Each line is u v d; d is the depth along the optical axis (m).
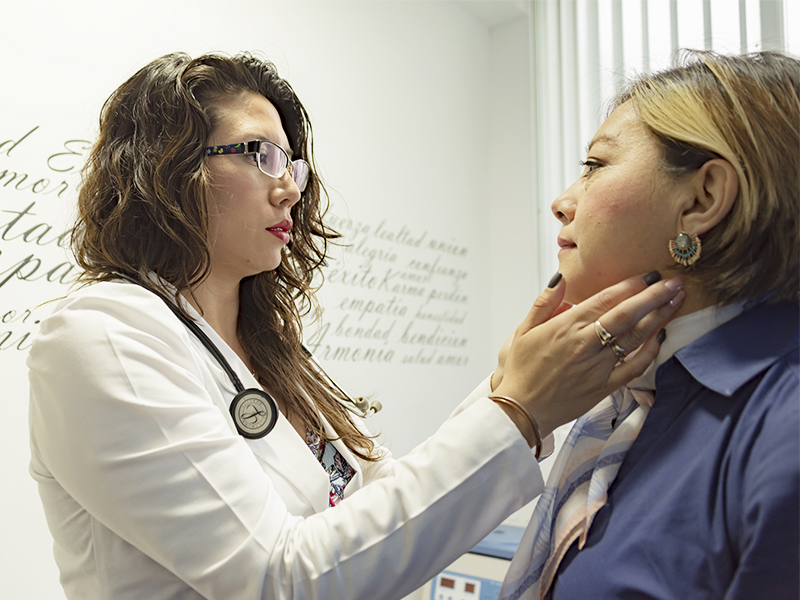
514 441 0.70
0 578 1.35
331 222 2.23
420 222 2.62
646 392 0.75
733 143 0.62
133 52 1.72
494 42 3.10
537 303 0.75
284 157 0.99
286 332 1.16
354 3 2.42
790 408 0.55
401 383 2.46
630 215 0.67
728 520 0.56
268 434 0.89
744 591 0.53
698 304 0.67
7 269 1.44
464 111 2.91
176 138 0.91
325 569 0.69
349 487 1.03
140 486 0.70
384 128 2.50
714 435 0.60
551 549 0.77
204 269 0.93
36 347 0.78
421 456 0.75
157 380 0.74
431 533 0.69
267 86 1.05
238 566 0.69
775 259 0.62
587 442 0.80
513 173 2.95
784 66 0.66
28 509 1.41
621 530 0.63
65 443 0.72
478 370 2.85
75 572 0.80
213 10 1.93
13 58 1.48
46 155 1.52
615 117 0.73
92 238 0.93
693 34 2.31
